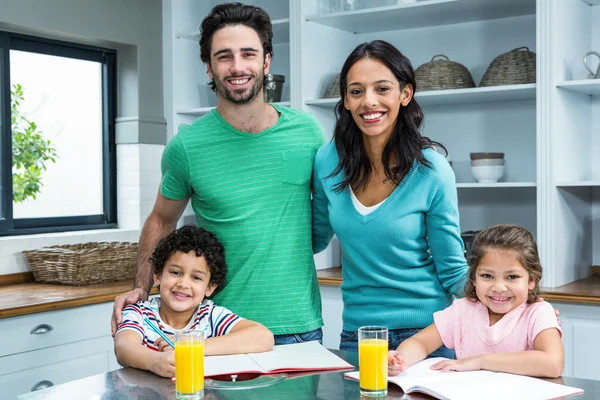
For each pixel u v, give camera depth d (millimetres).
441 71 3328
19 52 3586
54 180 3766
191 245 1855
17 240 3385
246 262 1935
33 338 2814
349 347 1893
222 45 1866
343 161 1844
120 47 3914
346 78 1789
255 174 1943
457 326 1733
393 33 3820
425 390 1357
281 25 3688
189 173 1961
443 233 1803
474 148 3607
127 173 3973
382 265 1815
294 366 1566
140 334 1771
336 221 1860
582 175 3262
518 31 3482
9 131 3500
